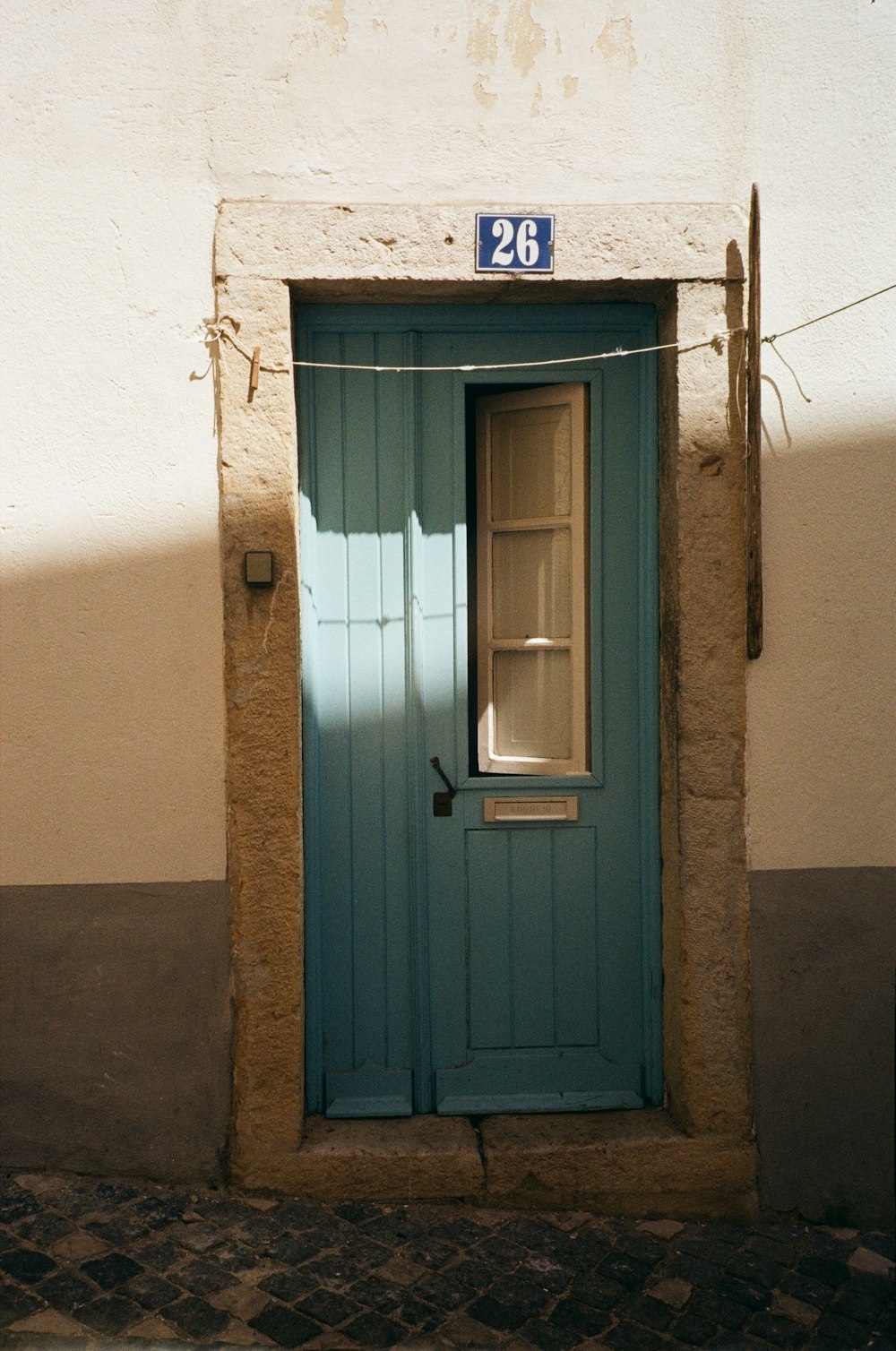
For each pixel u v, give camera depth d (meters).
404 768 3.64
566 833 3.69
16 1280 2.96
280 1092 3.41
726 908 3.46
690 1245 3.33
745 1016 3.48
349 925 3.65
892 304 3.41
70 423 3.34
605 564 3.64
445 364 3.61
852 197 3.39
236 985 3.40
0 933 3.39
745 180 3.39
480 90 3.35
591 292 3.48
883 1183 3.49
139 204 3.31
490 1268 3.15
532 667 3.79
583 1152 3.45
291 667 3.36
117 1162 3.42
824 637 3.45
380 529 3.61
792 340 3.41
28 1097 3.41
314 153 3.33
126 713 3.38
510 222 3.35
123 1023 3.40
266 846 3.38
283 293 3.33
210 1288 2.98
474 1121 3.63
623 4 3.35
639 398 3.62
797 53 3.37
